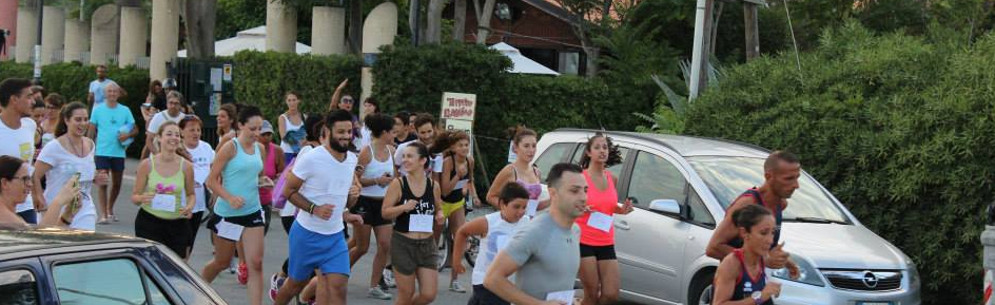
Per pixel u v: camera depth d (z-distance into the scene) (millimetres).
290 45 26609
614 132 11398
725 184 10133
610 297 8984
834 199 10836
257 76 22578
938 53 13094
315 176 8609
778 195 7176
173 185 9352
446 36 34531
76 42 34438
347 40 29344
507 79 20094
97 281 4926
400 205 9008
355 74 20359
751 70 14445
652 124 22094
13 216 7324
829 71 13492
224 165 9305
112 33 32094
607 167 11000
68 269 4836
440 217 9320
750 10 19141
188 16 25188
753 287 6457
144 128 26000
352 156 8789
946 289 11945
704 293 9680
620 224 10555
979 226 11328
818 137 12734
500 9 35562
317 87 20781
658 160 10586
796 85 13680
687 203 10086
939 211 11727
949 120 11641
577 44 34906
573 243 6297
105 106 15602
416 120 12586
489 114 19859
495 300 7266
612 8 32094
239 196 9320
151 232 9359
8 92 8656
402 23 31375
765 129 13289
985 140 11383
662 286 10109
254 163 9398
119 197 18828
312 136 11508
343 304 8828
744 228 6402
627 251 10453
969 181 11375
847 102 12773
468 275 12812
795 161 7082
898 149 12047
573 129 11828
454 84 19453
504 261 6121
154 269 5133
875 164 12273
